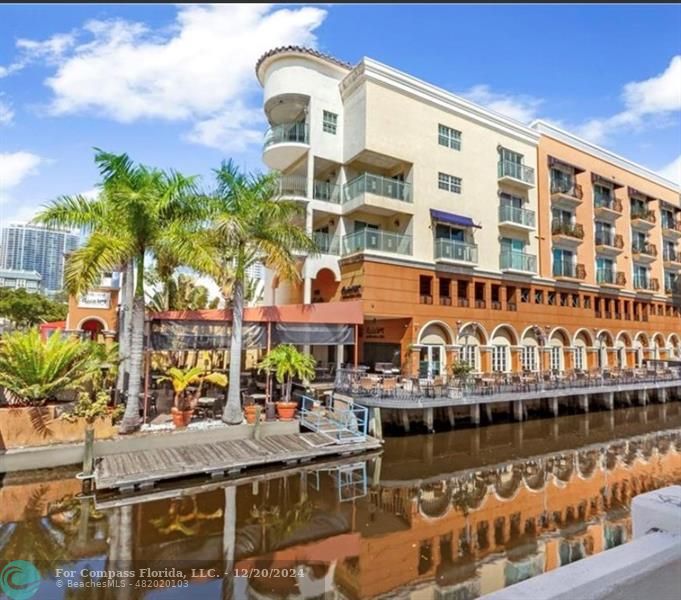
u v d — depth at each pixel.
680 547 1.61
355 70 21.05
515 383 18.73
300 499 9.76
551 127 26.94
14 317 36.22
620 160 30.64
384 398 15.30
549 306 25.38
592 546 7.85
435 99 22.36
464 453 14.39
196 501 9.29
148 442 11.30
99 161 11.66
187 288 24.52
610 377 22.50
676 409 23.44
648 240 32.47
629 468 13.27
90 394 12.32
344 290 20.38
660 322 32.59
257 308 14.82
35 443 10.62
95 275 11.62
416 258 20.61
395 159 21.12
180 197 12.35
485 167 23.81
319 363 23.50
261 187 13.66
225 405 13.80
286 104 22.52
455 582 6.60
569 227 26.39
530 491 11.02
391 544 7.82
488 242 23.38
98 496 9.20
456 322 21.39
